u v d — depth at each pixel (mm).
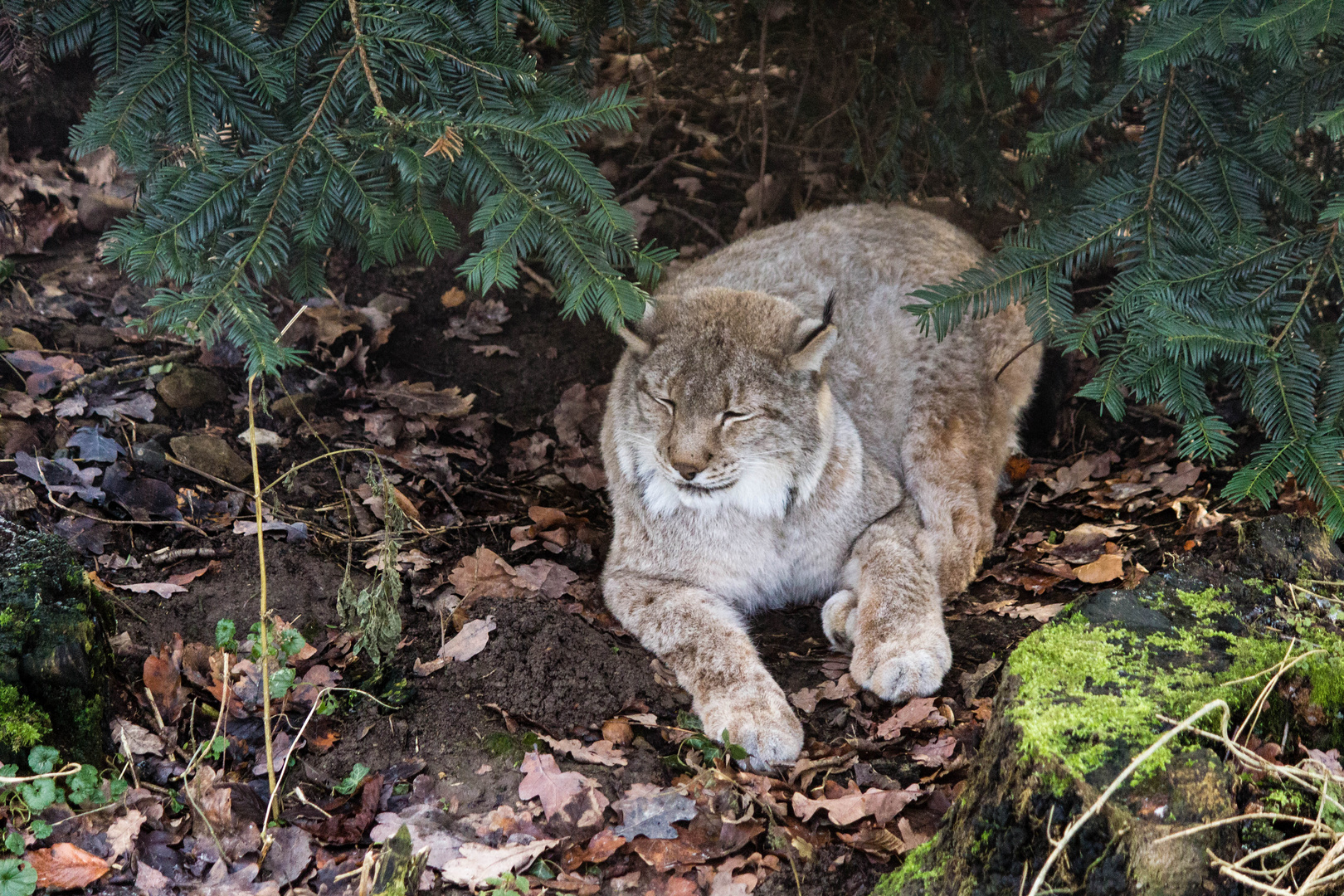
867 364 4785
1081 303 5656
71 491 3918
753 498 4043
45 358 4539
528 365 5582
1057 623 2916
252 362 3018
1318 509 3680
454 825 3000
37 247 5094
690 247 6145
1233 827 2293
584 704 3494
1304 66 3678
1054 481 5113
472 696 3477
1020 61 5008
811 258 4973
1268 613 2967
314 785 3133
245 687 3381
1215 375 3812
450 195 3777
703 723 3512
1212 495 4512
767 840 3000
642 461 4105
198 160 3393
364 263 4188
